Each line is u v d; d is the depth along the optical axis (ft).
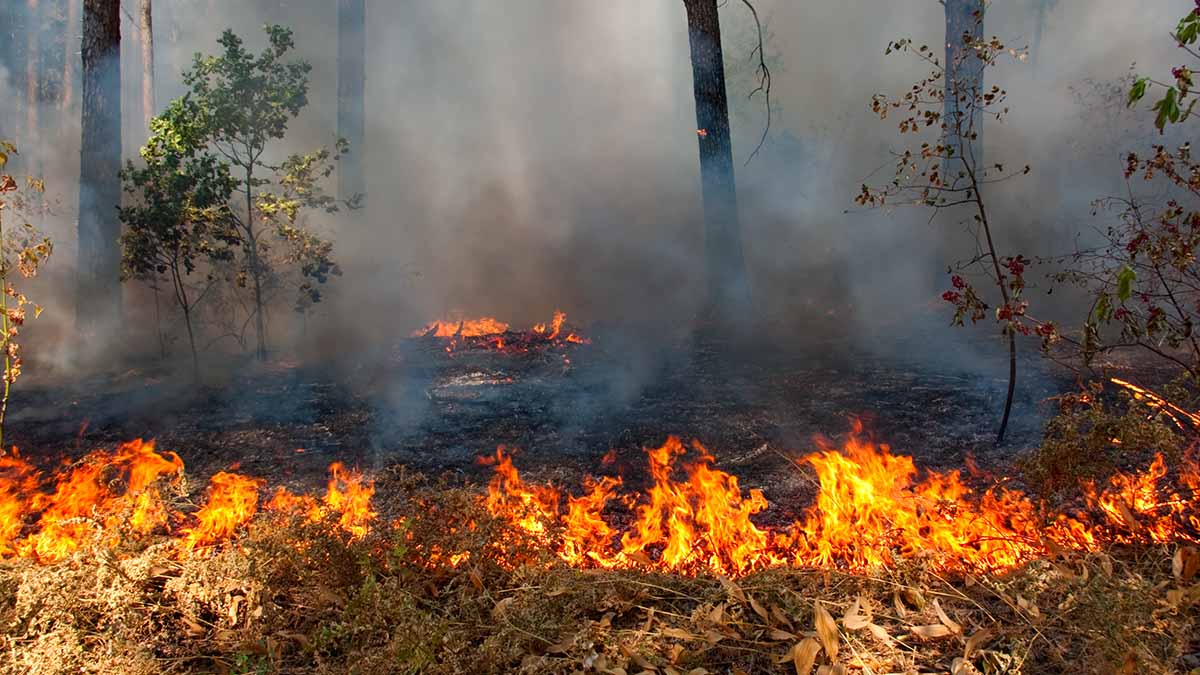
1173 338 15.34
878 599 11.39
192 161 30.71
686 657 10.15
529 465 18.62
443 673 9.86
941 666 9.84
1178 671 9.23
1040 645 10.00
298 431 21.80
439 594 11.95
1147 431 13.05
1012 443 18.26
